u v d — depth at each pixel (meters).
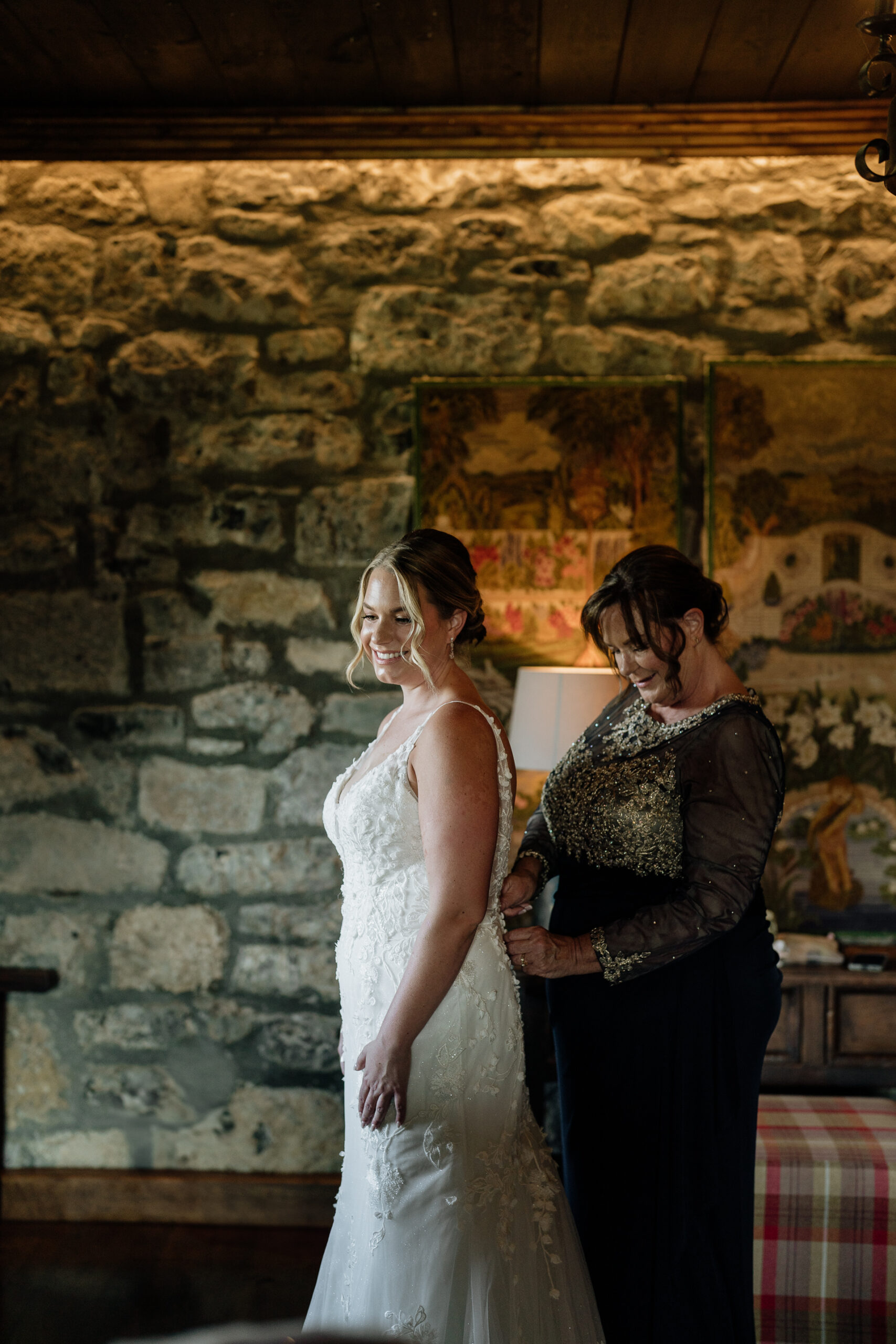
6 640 3.25
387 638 1.84
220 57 2.84
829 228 3.15
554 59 2.85
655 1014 1.88
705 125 3.12
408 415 3.20
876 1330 2.40
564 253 3.18
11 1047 3.25
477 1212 1.69
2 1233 3.10
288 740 3.21
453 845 1.72
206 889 3.22
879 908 3.12
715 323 3.17
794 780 3.13
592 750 2.05
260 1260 2.94
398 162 3.20
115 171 3.23
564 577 3.18
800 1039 2.84
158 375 3.22
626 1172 1.90
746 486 3.14
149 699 3.23
